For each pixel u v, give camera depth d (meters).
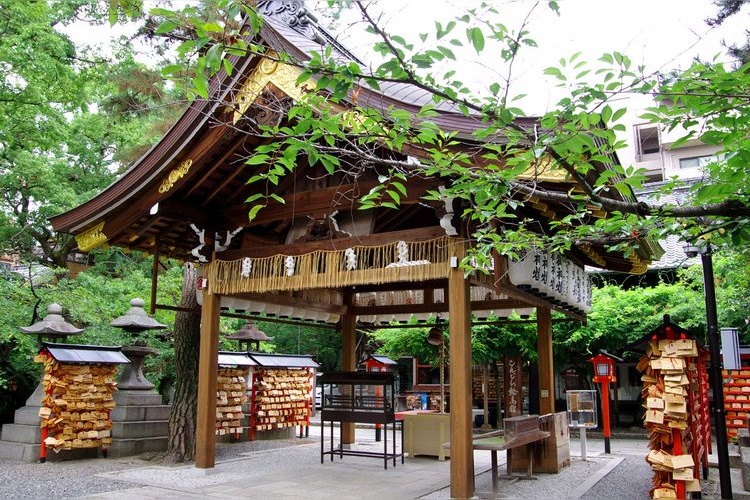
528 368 17.66
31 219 15.77
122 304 13.59
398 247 7.06
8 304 12.19
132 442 10.30
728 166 3.31
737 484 7.75
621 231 4.24
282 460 9.99
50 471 8.66
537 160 3.48
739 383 12.04
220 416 11.34
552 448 8.86
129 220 8.23
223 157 7.79
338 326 12.24
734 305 11.70
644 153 30.14
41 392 10.12
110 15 3.29
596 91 3.14
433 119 5.88
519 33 3.12
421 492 7.28
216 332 8.62
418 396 17.06
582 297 9.61
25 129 12.85
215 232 8.71
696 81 3.13
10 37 11.13
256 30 3.27
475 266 5.67
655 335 6.39
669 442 6.26
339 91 3.35
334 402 9.70
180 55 3.20
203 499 6.87
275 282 7.96
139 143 13.49
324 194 7.87
